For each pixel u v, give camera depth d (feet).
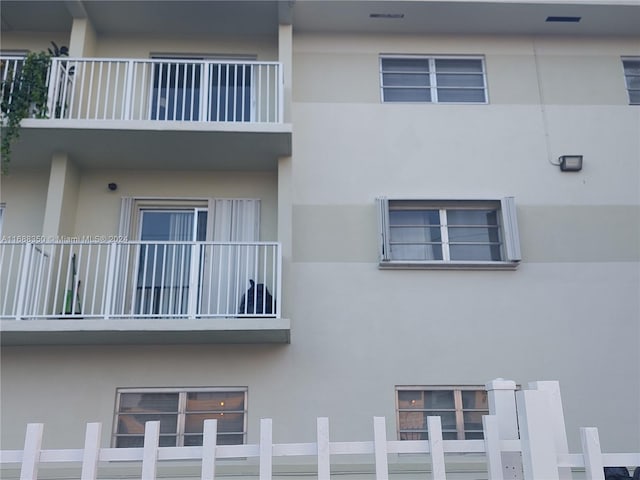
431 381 25.79
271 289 27.02
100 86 28.99
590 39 32.12
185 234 28.84
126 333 23.63
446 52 31.83
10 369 24.91
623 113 30.73
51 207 26.27
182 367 25.38
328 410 25.14
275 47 31.81
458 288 27.22
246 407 25.07
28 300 23.90
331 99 30.50
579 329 26.84
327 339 26.21
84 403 24.68
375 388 25.55
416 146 29.76
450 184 29.14
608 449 25.16
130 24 30.86
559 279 27.63
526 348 26.43
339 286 27.09
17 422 24.27
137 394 25.32
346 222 28.27
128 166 28.84
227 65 27.81
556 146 29.99
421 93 31.45
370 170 29.25
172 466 23.73
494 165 29.53
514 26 31.55
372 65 31.37
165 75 31.30
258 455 10.80
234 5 29.66
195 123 25.98
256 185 29.30
